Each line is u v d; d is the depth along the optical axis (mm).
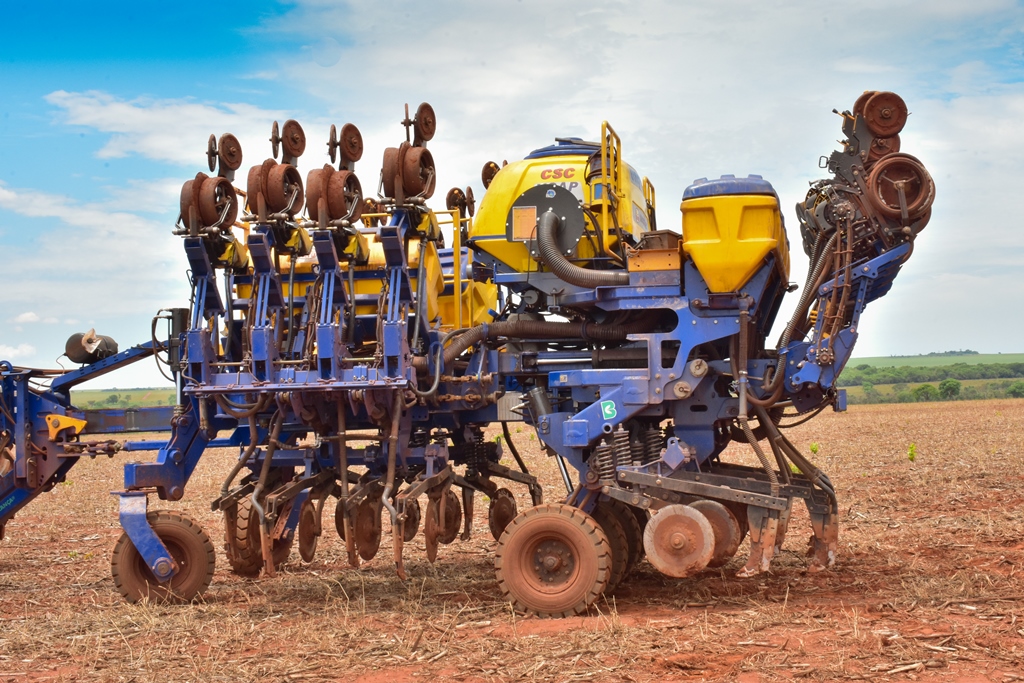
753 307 8406
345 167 9539
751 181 8273
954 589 8125
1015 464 18766
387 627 7758
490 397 9664
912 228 8344
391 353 8695
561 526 8078
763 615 7539
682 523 7992
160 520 9383
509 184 9664
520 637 7215
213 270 9430
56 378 10594
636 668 6289
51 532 14609
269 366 8977
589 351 9422
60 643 7562
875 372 138125
